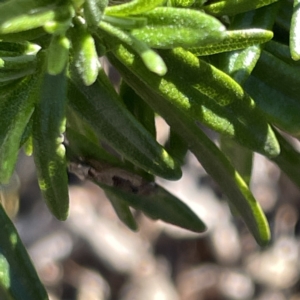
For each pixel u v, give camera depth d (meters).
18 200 0.54
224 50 0.14
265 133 0.14
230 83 0.14
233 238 0.59
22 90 0.14
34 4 0.13
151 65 0.13
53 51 0.13
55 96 0.13
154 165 0.14
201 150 0.15
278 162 0.16
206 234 0.59
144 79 0.14
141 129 0.14
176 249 0.60
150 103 0.15
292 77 0.15
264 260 0.60
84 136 0.16
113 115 0.14
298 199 0.60
